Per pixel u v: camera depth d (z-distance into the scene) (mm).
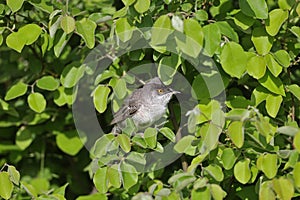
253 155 7367
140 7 6996
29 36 7617
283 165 7605
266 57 7242
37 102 8609
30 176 11016
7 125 10312
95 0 9578
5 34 8469
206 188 6566
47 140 11211
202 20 7359
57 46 7938
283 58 7258
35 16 8562
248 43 7949
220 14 7914
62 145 10219
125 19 7352
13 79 11117
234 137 6434
